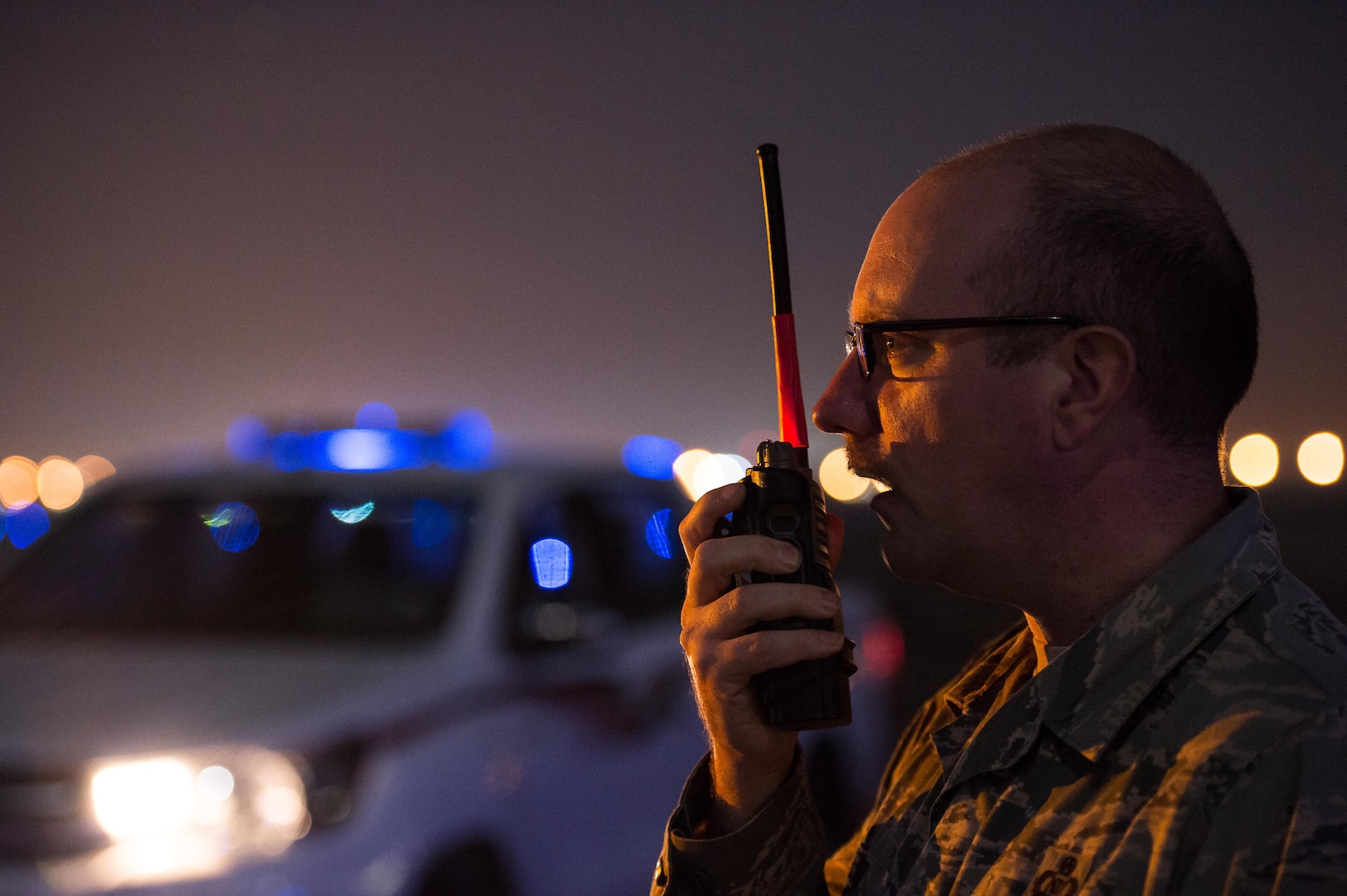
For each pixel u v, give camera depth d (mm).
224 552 3484
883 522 1161
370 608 3219
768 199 1243
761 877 1215
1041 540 1065
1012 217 1057
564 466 3906
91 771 2582
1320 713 832
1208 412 1042
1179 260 1021
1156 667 940
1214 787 845
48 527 3809
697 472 4609
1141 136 1088
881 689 4668
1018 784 995
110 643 3148
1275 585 949
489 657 3113
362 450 3875
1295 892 767
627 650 3521
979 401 1062
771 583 1101
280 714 2742
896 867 1143
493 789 2916
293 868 2555
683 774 3559
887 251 1134
